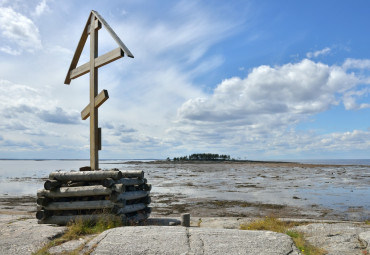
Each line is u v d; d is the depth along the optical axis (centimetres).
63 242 553
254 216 1090
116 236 520
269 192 1925
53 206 716
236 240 509
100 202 709
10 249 505
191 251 463
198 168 6294
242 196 1720
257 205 1362
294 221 788
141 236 520
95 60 838
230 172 4625
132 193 778
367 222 781
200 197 1680
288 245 498
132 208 774
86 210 734
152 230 552
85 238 584
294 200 1548
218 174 4088
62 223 709
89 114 847
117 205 708
